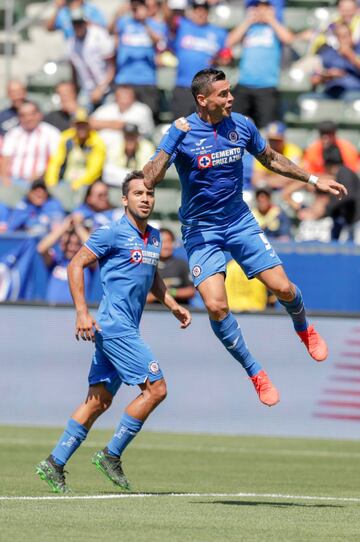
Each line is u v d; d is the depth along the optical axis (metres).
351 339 46.69
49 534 21.14
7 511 24.38
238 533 21.84
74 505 25.73
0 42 78.19
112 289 28.41
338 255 48.72
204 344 47.75
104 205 51.97
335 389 46.78
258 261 27.67
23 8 77.00
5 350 49.19
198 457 39.84
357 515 25.30
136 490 30.14
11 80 70.69
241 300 49.25
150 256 28.58
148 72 65.31
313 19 70.56
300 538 21.36
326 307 48.81
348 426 46.59
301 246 48.97
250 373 27.59
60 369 48.72
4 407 49.22
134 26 65.38
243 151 27.58
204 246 27.67
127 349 28.25
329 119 66.38
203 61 63.59
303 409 47.06
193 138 27.12
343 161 56.81
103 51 67.81
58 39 77.19
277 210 52.50
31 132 62.16
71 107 63.81
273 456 40.47
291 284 27.77
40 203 55.41
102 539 20.67
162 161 26.41
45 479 28.75
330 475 35.34
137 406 28.53
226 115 27.00
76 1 67.69
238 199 27.83
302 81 66.81
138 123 62.94
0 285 50.97
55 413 48.72
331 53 66.94
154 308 48.12
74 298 28.09
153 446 43.06
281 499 28.50
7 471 34.19
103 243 28.22
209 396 47.81
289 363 47.12
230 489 30.95
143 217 28.23
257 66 62.56
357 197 54.97
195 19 63.81
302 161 59.19
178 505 26.23
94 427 48.81
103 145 59.34
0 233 51.19
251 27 63.25
